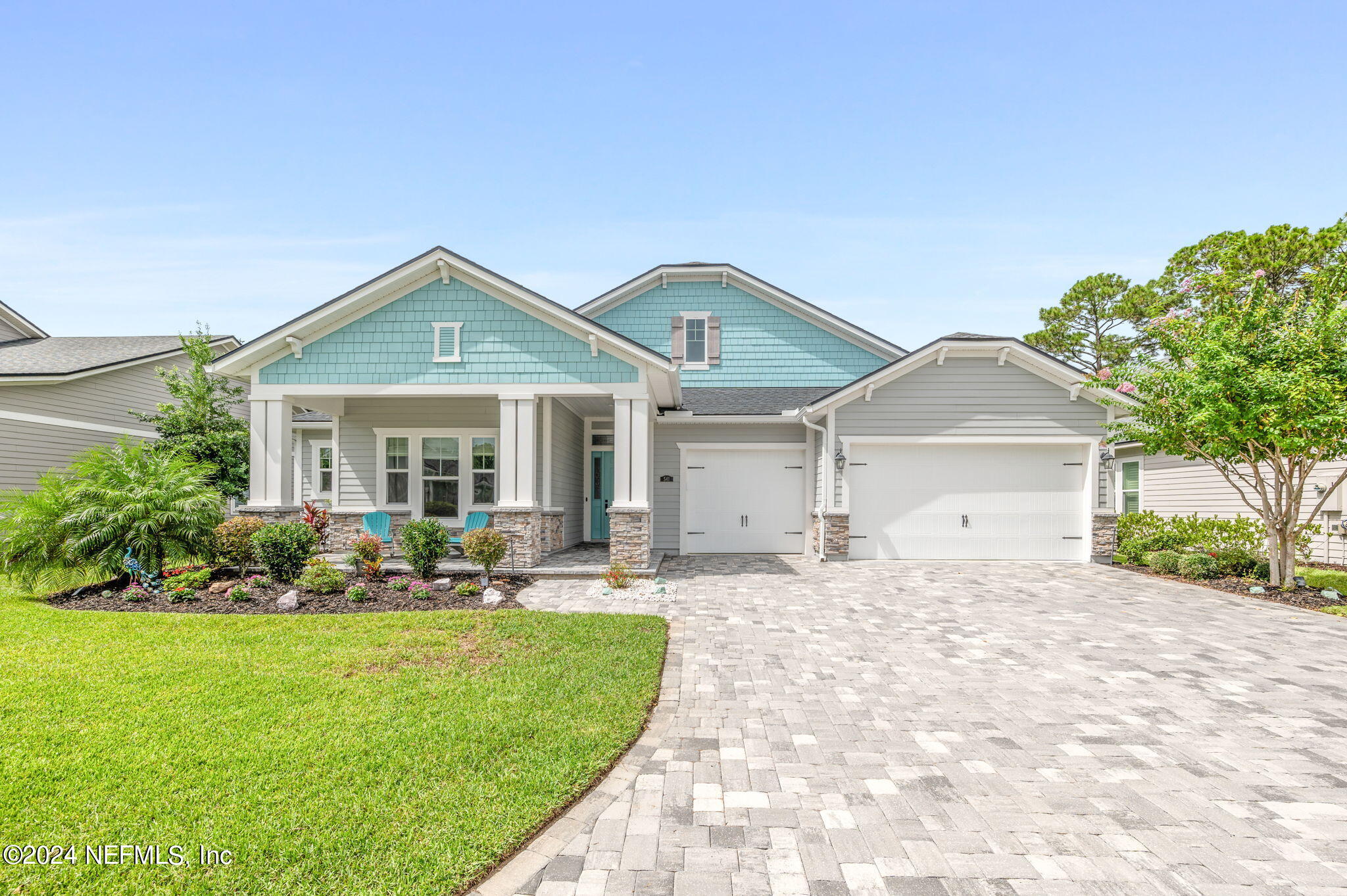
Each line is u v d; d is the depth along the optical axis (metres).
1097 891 3.21
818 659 7.19
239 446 18.61
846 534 14.69
